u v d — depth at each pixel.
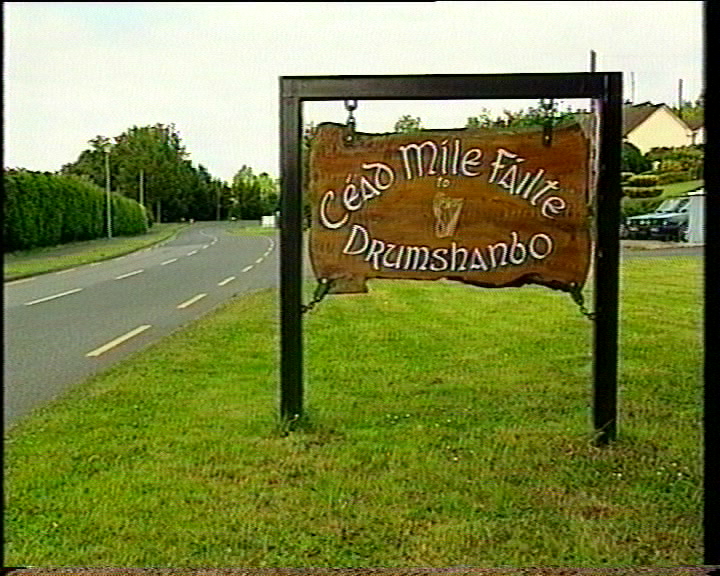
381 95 4.64
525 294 11.66
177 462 4.41
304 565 3.19
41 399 6.01
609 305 4.63
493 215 4.72
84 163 39.91
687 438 4.76
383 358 7.21
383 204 4.76
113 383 6.33
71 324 9.94
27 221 25.67
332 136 4.76
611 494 3.91
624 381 6.22
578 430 4.94
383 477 4.16
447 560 3.23
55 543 3.38
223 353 7.58
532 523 3.57
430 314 9.79
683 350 7.42
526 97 4.56
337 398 5.75
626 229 22.81
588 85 4.54
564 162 4.66
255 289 13.83
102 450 4.62
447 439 4.79
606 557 3.23
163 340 8.42
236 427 5.07
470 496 3.89
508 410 5.45
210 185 54.66
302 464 4.36
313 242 4.81
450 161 4.73
